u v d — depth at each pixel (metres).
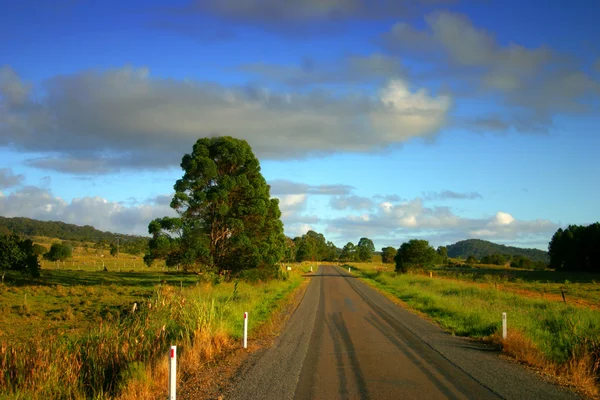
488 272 72.56
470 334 14.70
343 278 54.06
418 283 38.28
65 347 10.46
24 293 29.97
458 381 8.81
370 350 11.95
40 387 8.32
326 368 9.92
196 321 12.98
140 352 10.27
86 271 58.28
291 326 16.33
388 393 8.02
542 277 62.31
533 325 14.43
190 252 33.97
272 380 8.92
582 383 8.67
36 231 183.38
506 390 8.18
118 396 8.16
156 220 34.31
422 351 11.84
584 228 82.12
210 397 7.91
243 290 30.73
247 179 38.12
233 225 35.72
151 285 39.19
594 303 27.47
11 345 10.55
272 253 40.19
